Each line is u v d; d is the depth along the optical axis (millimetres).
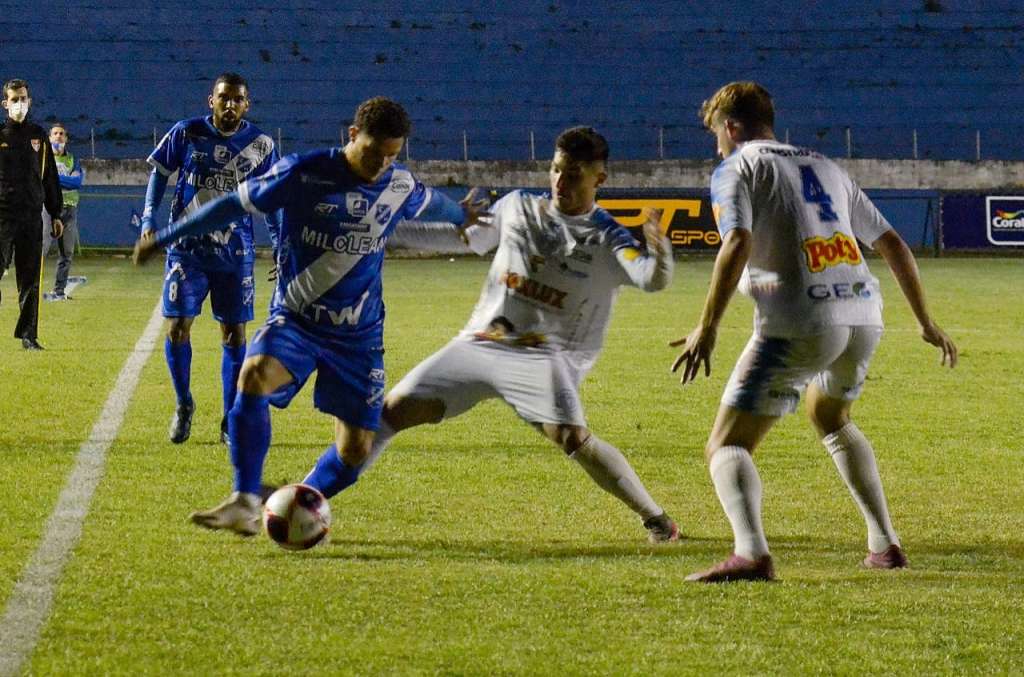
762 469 18578
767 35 85562
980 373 28859
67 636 10531
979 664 10125
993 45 84938
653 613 11359
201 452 19094
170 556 13094
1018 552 14117
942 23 85875
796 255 12570
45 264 60188
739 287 13055
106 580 12148
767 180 12547
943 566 13438
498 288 14398
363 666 9891
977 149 74688
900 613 11469
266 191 13453
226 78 20125
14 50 81750
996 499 16953
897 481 18062
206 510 13875
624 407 24172
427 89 83000
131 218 64875
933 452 20156
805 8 86500
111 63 82000
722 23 85938
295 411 23047
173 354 19703
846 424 13703
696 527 15164
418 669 9852
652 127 81875
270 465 18547
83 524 14422
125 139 79625
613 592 12008
